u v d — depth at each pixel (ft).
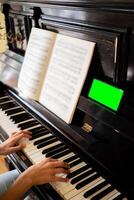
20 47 5.43
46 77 3.94
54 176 2.85
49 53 3.99
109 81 3.21
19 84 4.58
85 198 2.66
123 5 2.46
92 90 3.26
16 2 4.58
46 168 2.91
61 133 3.68
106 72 3.26
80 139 3.35
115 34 2.88
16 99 5.13
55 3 3.50
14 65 5.16
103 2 2.66
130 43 2.82
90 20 3.21
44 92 3.94
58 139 3.70
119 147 2.97
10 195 2.87
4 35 6.30
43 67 4.04
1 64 5.70
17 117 4.45
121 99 2.85
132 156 2.82
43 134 3.86
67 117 3.45
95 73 3.41
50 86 3.83
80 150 3.38
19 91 4.78
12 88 5.30
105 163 3.01
